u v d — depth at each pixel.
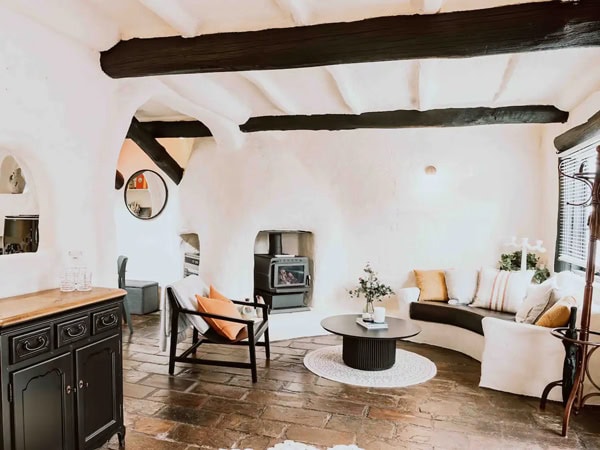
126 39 3.12
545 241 5.22
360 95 4.38
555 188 4.96
